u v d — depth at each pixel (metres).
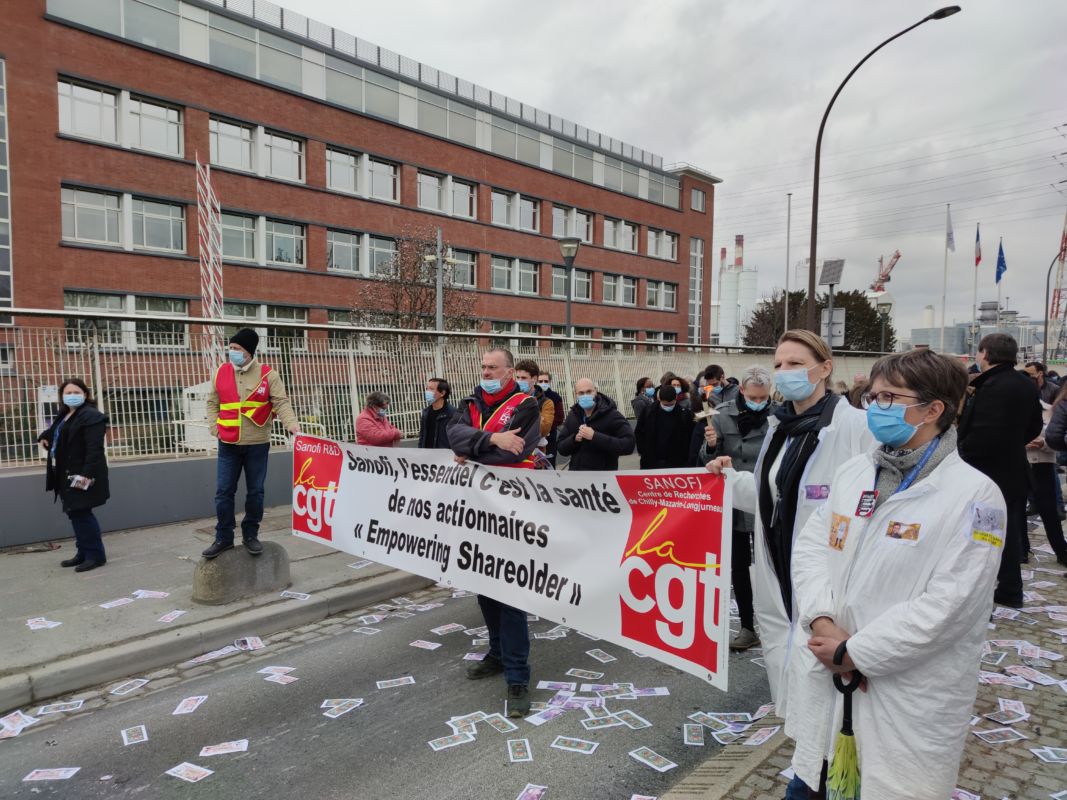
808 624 2.16
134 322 7.77
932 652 1.90
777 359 2.99
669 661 3.16
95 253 23.70
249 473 5.78
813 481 2.74
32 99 22.31
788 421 2.94
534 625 5.33
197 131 26.25
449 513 4.38
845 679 2.09
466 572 4.25
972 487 1.94
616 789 3.16
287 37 28.97
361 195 31.81
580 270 43.66
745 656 4.70
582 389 6.54
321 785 3.24
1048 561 6.62
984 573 1.87
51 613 5.25
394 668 4.59
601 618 3.48
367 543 5.05
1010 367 5.16
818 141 16.86
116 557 6.72
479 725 3.77
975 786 2.92
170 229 25.77
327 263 30.59
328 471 5.46
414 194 34.06
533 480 3.82
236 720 3.91
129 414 7.75
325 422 9.39
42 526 7.17
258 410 5.72
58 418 6.36
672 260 50.69
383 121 32.50
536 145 40.44
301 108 29.45
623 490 3.39
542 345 13.20
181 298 25.67
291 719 3.90
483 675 4.41
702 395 9.25
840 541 2.14
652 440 6.52
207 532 7.67
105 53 23.84
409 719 3.87
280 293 28.92
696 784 3.06
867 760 2.01
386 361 10.12
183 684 4.42
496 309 38.28
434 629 5.36
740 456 4.77
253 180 27.95
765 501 2.94
